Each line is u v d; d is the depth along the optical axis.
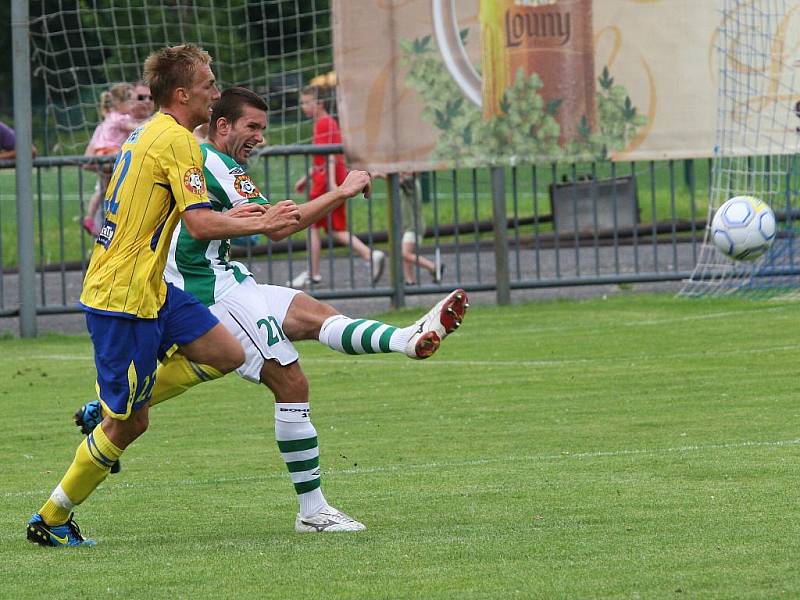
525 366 35.38
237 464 25.12
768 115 47.06
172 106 18.88
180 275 20.05
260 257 65.81
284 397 19.64
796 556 16.45
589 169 58.41
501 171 47.84
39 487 23.64
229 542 18.73
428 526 19.23
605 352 37.00
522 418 28.42
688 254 60.12
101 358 18.53
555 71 47.31
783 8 46.62
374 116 47.03
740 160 48.94
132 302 18.31
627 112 47.66
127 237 18.34
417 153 47.38
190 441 27.55
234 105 20.33
